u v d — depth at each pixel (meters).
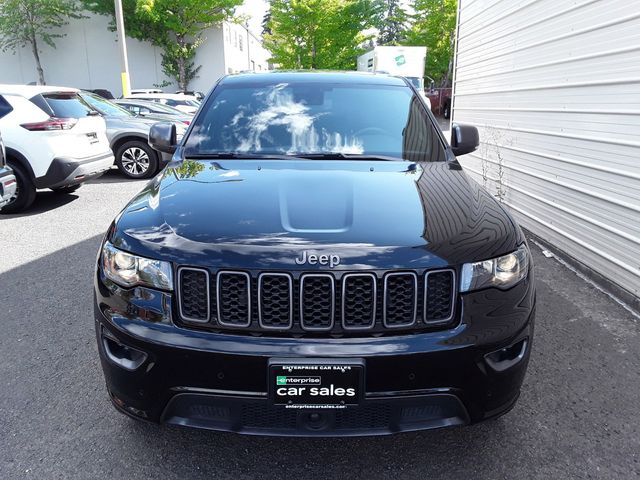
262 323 1.96
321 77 3.63
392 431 1.99
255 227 2.10
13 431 2.50
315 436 1.98
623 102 4.18
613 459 2.35
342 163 2.88
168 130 3.43
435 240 2.06
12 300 4.08
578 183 4.89
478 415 2.06
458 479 2.21
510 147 6.61
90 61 34.03
